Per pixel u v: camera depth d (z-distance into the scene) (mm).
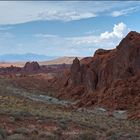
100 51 103062
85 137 23453
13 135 20469
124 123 47469
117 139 25828
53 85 118625
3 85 111312
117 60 85938
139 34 88312
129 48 84000
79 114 50875
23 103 55844
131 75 81375
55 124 30203
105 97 75812
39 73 182500
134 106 67312
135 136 28984
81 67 102750
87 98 81312
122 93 73750
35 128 26516
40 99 85562
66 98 94438
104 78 86562
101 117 52094
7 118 29094
